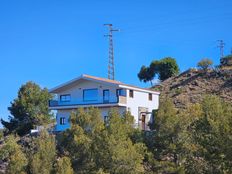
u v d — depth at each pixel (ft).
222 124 162.91
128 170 178.60
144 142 196.85
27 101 308.81
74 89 273.13
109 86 261.65
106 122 194.90
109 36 350.43
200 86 316.40
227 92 295.89
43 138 221.66
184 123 191.21
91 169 185.37
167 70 386.52
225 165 160.04
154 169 184.14
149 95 273.13
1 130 309.83
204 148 165.27
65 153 206.28
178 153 186.29
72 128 201.98
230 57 358.02
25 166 194.70
